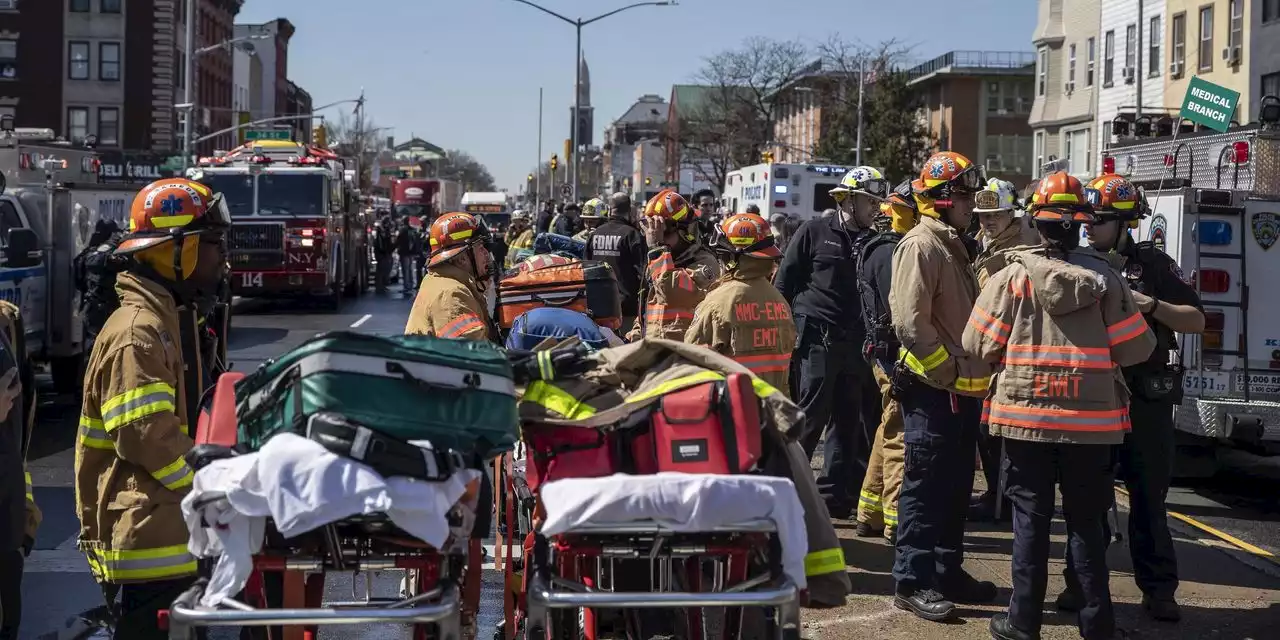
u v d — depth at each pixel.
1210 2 41.53
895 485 8.15
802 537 3.99
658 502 3.90
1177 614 6.71
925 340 6.39
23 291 13.35
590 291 7.31
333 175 28.61
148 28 71.19
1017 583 6.03
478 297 7.18
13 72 70.56
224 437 4.16
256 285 27.53
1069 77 53.88
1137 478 6.75
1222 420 10.09
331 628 6.64
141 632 4.82
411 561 4.05
